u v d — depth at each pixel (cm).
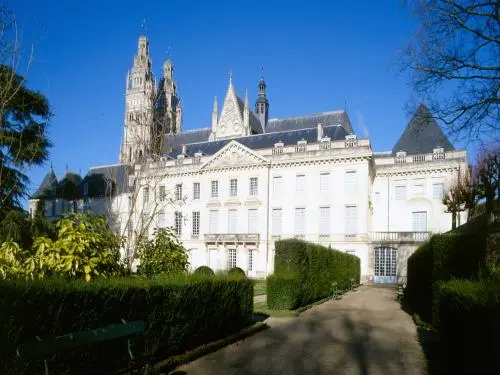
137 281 928
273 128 6744
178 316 1029
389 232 4522
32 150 2305
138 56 8256
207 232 5375
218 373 923
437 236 1487
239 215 5194
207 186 5469
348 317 1852
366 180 4625
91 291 764
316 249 2547
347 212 4691
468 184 3447
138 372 827
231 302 1348
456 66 1323
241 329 1415
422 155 4944
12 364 605
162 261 1423
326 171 4828
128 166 2116
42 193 7156
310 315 1916
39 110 2567
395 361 1062
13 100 2283
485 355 636
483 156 3153
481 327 651
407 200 4947
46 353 583
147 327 910
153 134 2084
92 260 927
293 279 2041
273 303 2033
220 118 7106
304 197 4897
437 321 1452
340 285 3203
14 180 2262
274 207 5047
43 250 884
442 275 1447
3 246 865
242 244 5066
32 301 650
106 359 796
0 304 599
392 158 5097
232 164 5297
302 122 6456
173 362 954
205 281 1191
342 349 1197
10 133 2245
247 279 1532
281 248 2164
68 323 714
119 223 1898
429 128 5200
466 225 2214
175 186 5700
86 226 1098
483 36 1281
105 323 794
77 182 7694
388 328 1564
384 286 4047
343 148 4731
